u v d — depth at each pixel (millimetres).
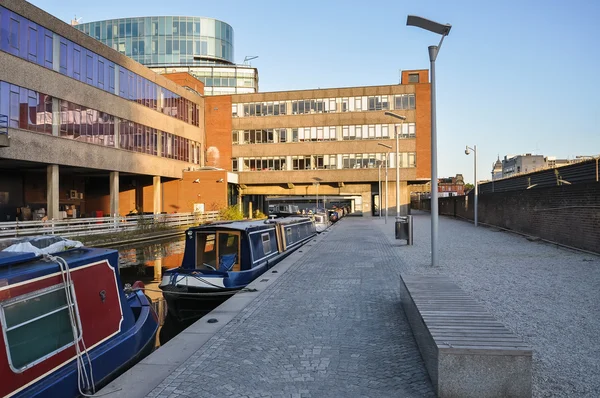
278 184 55500
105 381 6062
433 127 12797
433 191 12805
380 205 52281
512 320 6883
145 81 40594
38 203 36719
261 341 6133
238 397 4371
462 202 41906
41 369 5035
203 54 81938
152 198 48344
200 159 53844
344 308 7930
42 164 29297
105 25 81938
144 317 7832
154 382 4848
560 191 18250
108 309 6566
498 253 15758
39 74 27109
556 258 14141
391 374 4871
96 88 32875
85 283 6117
